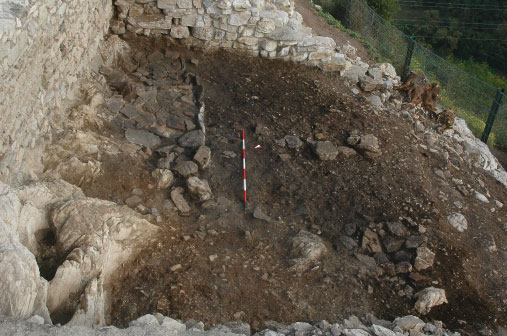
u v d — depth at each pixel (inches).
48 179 189.9
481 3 1070.4
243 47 335.6
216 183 234.2
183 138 253.0
